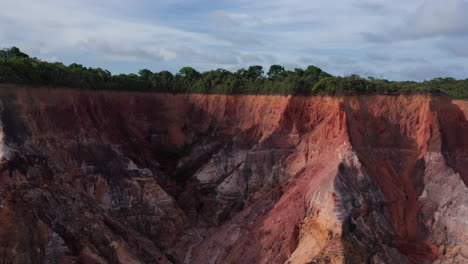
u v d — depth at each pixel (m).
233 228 51.09
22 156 41.12
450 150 54.00
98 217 43.84
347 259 38.50
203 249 50.66
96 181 51.41
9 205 36.59
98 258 38.38
